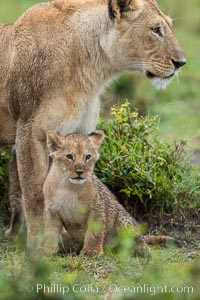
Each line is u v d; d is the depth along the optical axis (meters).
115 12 12.13
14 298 9.53
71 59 12.16
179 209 13.47
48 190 11.80
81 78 12.20
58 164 11.72
